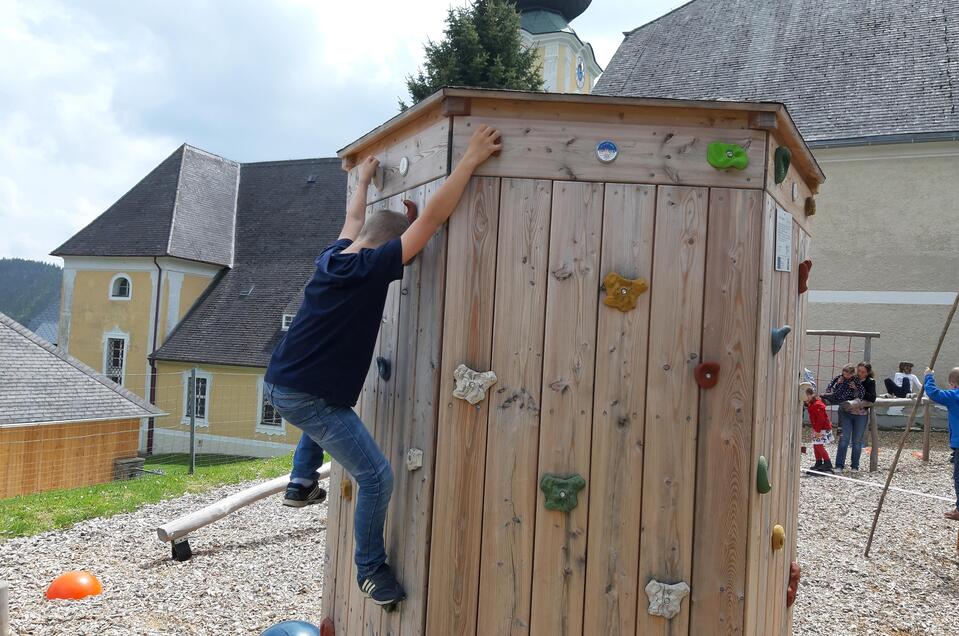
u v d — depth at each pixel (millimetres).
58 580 5141
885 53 17812
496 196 2732
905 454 12227
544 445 2709
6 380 20578
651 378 2680
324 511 7629
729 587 2654
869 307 16234
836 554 6680
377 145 3479
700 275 2674
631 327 2689
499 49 24328
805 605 5316
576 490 2676
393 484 2867
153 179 32281
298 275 29984
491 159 2738
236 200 33781
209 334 28984
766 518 3045
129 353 29812
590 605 2686
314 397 2678
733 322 2668
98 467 21031
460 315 2740
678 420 2672
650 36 21594
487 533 2727
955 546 6984
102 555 6094
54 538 6570
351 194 3801
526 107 2725
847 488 9516
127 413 21688
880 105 16766
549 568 2699
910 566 6371
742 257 2668
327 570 3736
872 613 5180
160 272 29578
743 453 2660
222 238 31812
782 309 3229
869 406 10742
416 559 2822
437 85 23516
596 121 2707
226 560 5988
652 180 2688
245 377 27688
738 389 2666
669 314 2680
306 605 4973
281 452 26922
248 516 7422
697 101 2621
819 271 16688
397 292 3105
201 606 4934
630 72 20812
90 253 30391
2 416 19016
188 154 32969
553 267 2709
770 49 19344
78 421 20344
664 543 2672
